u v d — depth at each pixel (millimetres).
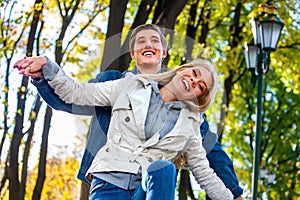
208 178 4363
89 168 4043
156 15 11953
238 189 4754
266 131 24688
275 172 25391
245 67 18297
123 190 3916
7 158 13500
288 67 17719
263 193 21469
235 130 21391
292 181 25359
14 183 12469
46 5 12781
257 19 13484
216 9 16859
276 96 25203
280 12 16922
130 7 15938
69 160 14734
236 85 18625
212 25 17141
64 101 4082
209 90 4109
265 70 13562
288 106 25156
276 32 13289
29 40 12469
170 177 3754
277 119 25000
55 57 12562
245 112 22891
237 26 16828
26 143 12812
